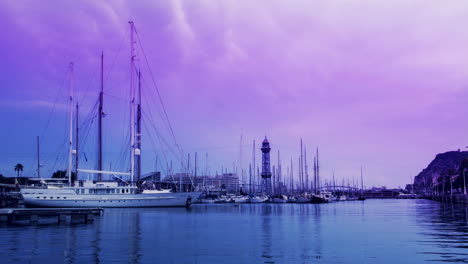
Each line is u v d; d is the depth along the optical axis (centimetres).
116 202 8875
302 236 3797
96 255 2648
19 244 3084
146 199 9112
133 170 9288
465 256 2655
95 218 5969
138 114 9694
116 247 2989
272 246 3116
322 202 16450
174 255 2686
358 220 5969
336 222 5562
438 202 17100
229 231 4238
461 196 13100
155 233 3966
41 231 4012
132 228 4422
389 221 5716
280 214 7762
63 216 5012
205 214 7425
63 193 8519
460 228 4494
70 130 8812
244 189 19225
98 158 9312
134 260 2500
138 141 9506
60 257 2558
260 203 15750
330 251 2880
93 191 8756
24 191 8350
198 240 3456
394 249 2958
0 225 4659
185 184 14475
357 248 3011
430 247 3039
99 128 9350
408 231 4212
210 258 2591
